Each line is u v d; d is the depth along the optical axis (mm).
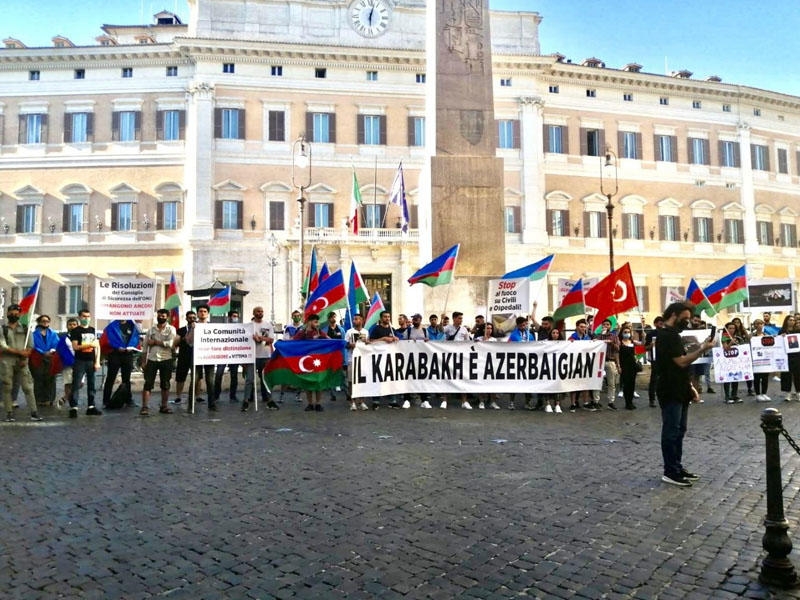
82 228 32719
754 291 16547
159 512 4977
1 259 32625
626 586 3566
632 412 11195
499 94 35031
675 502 5211
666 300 36938
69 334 10883
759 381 13203
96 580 3684
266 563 3922
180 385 12391
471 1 14898
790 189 40562
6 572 3805
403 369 11312
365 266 31859
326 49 33000
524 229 34500
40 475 6195
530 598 3416
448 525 4621
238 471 6332
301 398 13070
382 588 3547
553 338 12398
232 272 31906
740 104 39562
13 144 32938
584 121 36562
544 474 6168
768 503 3678
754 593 3465
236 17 32969
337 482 5863
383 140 33781
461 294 13875
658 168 37594
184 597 3449
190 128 32438
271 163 32781
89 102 33000
